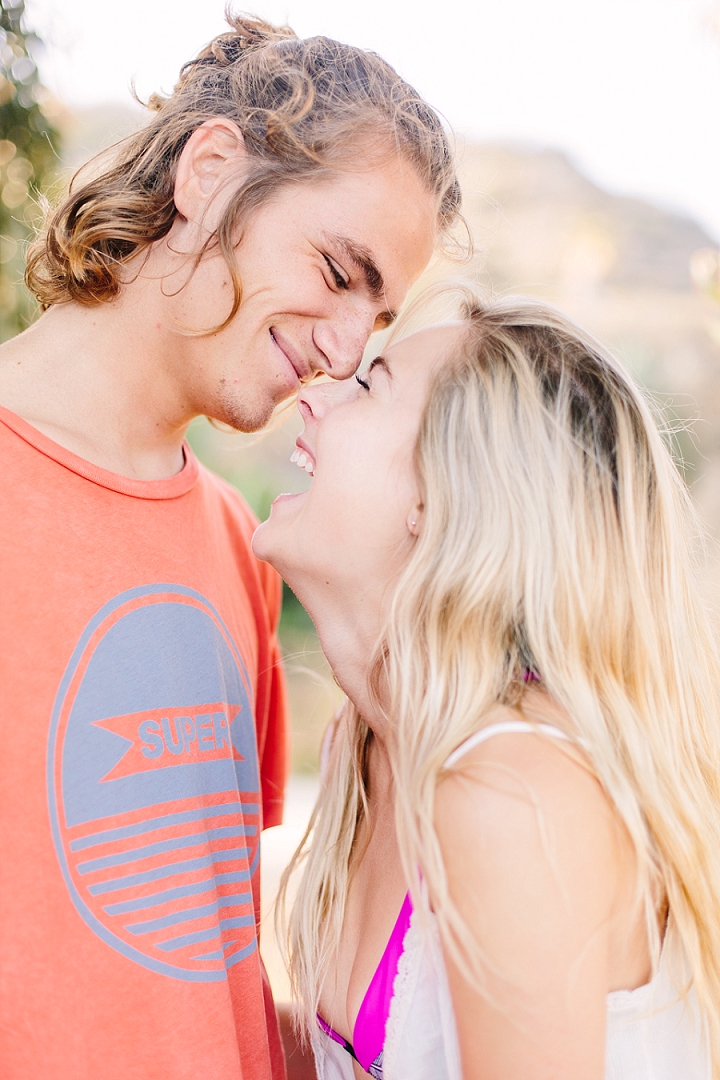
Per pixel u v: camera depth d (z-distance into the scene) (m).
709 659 1.27
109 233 1.25
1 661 1.06
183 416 1.38
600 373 1.16
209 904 1.17
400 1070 1.08
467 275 1.65
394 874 1.22
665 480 1.18
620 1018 1.06
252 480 7.75
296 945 1.39
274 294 1.31
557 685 1.05
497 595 1.08
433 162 1.39
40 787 1.06
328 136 1.28
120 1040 1.07
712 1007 1.09
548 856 0.91
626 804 0.99
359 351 1.39
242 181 1.28
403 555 1.21
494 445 1.12
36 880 1.04
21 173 1.91
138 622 1.18
